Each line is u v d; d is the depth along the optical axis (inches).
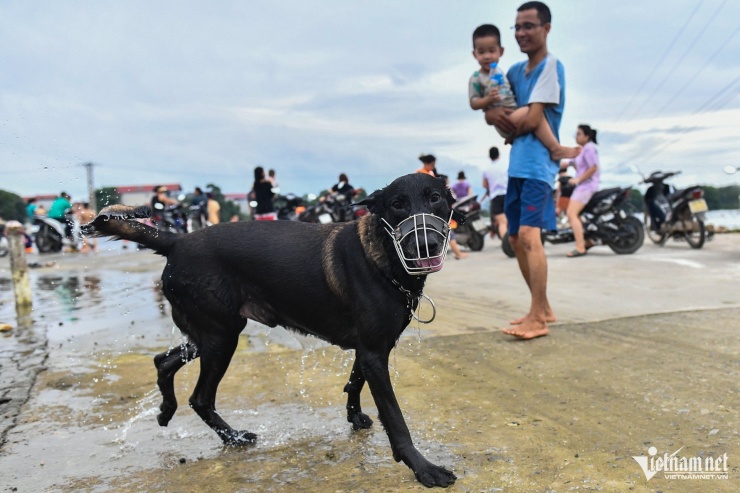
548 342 197.0
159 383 138.3
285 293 128.3
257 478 114.5
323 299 125.6
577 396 147.3
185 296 131.3
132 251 672.4
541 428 129.0
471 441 124.3
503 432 127.9
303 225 132.9
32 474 118.9
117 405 157.9
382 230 119.1
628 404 140.3
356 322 120.5
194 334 134.3
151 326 249.8
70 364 195.6
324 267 124.6
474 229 516.7
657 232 460.8
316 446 128.6
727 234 573.3
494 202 456.8
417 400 149.7
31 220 762.8
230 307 131.2
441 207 121.0
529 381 160.2
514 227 216.7
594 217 427.8
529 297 280.7
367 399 157.2
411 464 110.3
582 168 415.2
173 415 150.6
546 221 204.7
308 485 110.4
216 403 156.4
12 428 142.6
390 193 118.6
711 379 153.3
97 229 130.3
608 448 118.0
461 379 164.9
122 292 348.5
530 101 200.4
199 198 753.6
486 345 197.8
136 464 122.9
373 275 118.5
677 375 157.9
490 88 206.4
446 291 307.0
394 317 118.9
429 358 185.8
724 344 183.0
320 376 174.9
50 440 135.6
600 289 288.8
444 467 112.5
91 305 308.5
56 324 260.7
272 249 128.5
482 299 280.8
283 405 153.4
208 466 121.0
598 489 102.6
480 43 211.6
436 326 228.1
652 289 281.7
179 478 115.8
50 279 426.3
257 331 234.2
